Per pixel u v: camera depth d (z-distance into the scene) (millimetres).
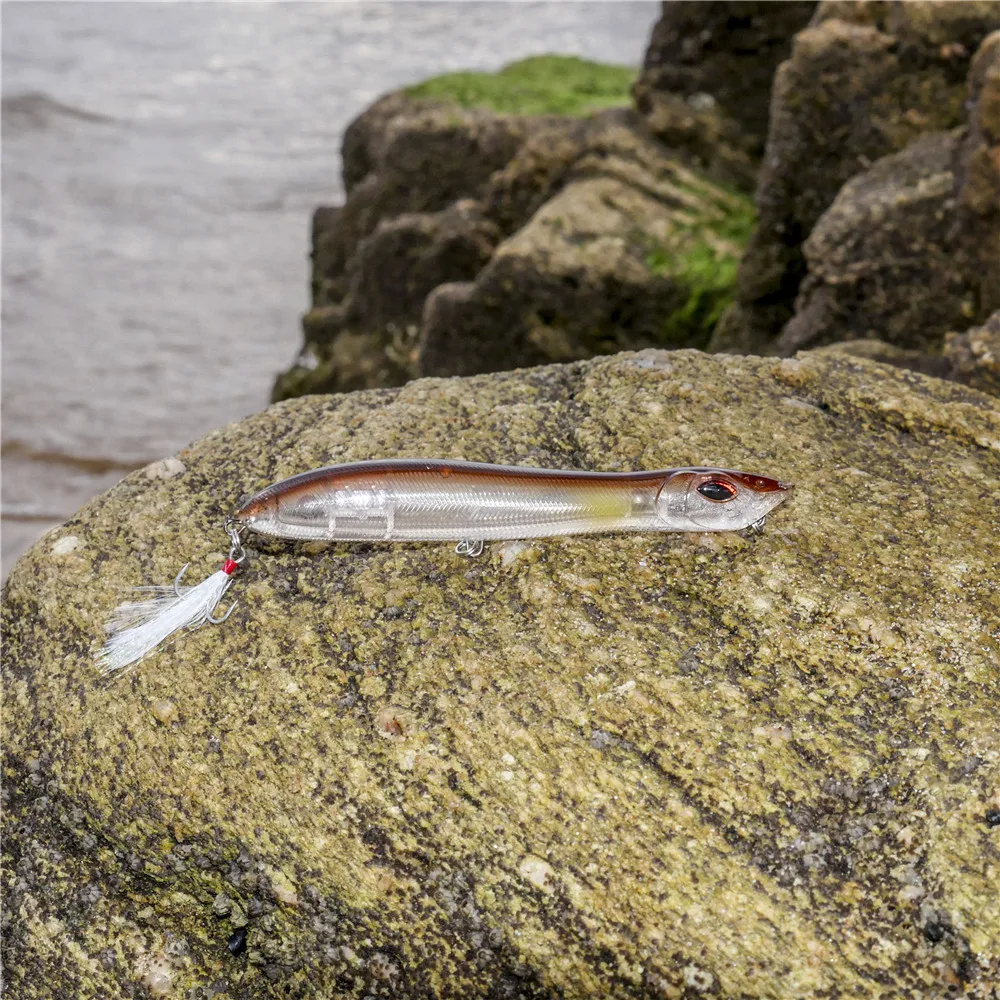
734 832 446
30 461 1291
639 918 441
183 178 2318
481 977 448
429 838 453
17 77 2934
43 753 479
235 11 3748
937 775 446
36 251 1938
